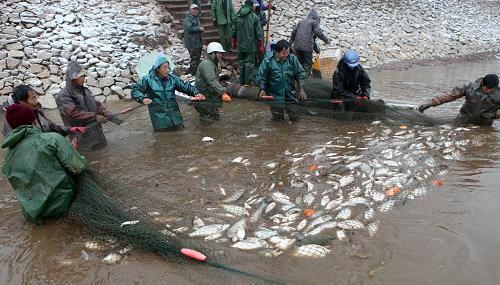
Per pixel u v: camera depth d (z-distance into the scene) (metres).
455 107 9.19
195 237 4.22
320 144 6.91
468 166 5.73
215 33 13.70
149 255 4.12
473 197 4.87
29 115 4.56
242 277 3.67
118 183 5.09
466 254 3.84
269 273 3.72
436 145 6.51
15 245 4.36
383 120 7.81
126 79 11.17
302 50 10.90
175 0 14.80
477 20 21.08
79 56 11.41
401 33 17.45
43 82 10.49
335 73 7.94
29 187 4.55
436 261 3.77
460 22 20.16
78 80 6.43
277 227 4.34
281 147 6.85
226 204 4.89
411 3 20.33
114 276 3.83
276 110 8.00
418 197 4.89
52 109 9.90
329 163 5.93
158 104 7.44
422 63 15.27
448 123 7.57
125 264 3.99
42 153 4.49
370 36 16.56
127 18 13.64
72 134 6.53
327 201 4.84
